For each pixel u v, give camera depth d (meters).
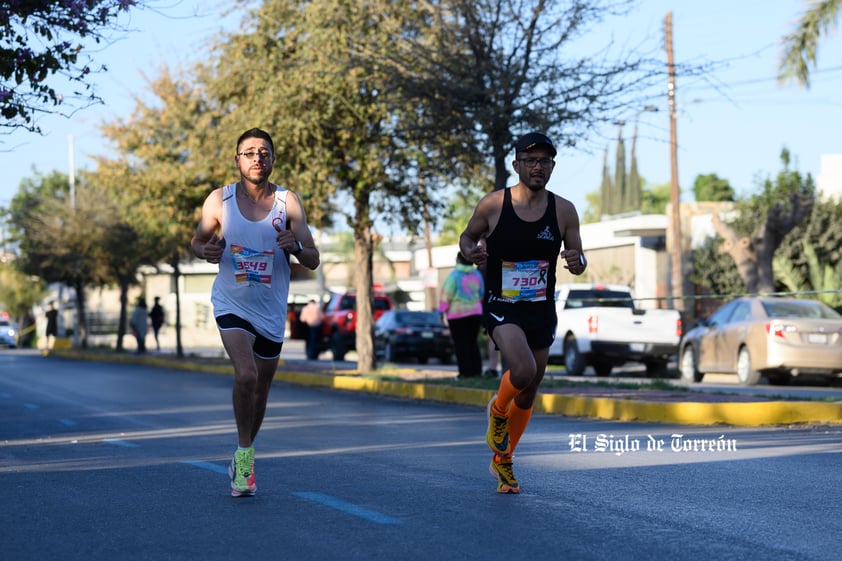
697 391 21.81
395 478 11.73
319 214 31.77
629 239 55.84
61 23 14.52
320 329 47.69
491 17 23.62
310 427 18.19
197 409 22.69
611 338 33.66
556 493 10.50
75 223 56.59
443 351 45.78
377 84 25.56
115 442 16.27
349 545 8.19
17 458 14.36
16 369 44.19
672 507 9.66
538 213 10.09
